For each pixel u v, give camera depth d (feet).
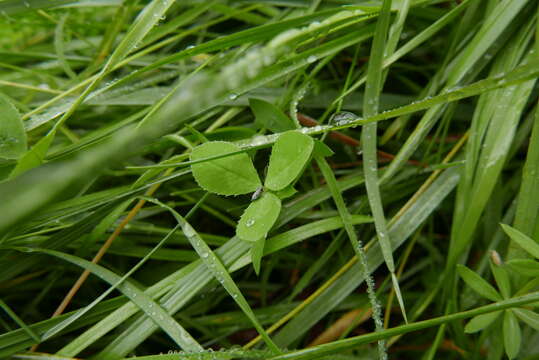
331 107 1.19
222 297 1.24
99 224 1.15
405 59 1.34
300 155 1.06
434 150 1.28
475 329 1.10
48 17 1.30
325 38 1.25
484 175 1.15
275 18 1.28
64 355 1.09
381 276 1.28
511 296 1.12
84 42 1.37
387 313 1.20
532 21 1.18
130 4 1.26
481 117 1.17
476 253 1.25
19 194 0.95
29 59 1.35
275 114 1.16
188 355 1.06
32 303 1.20
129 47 1.11
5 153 1.08
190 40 1.36
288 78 1.23
